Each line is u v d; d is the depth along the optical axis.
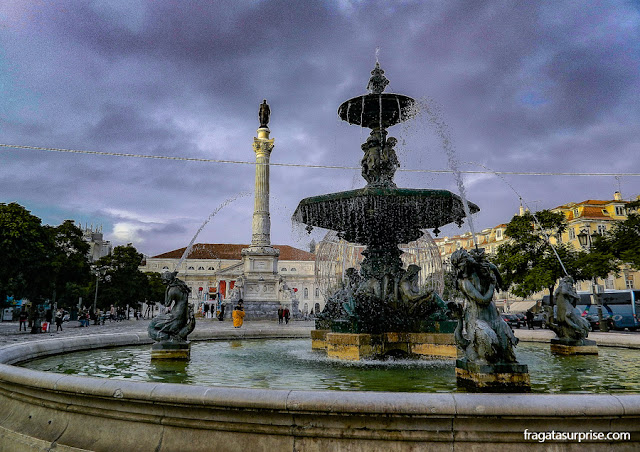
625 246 24.50
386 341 7.49
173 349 6.92
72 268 31.97
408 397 2.73
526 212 27.08
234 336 12.05
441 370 6.06
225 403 2.81
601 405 2.68
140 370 5.99
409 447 2.69
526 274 26.75
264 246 54.03
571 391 4.45
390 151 8.96
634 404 2.69
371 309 7.57
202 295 86.00
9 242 22.09
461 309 4.84
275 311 50.69
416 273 7.88
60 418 3.35
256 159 55.53
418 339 7.42
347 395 2.76
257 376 5.50
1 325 31.62
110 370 5.98
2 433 3.54
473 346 4.53
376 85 9.11
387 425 2.72
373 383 4.98
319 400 2.72
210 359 7.27
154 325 7.09
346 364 6.67
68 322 41.12
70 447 3.12
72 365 6.42
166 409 2.96
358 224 8.16
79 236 33.38
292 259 90.25
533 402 2.69
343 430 2.73
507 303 44.38
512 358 4.39
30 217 23.36
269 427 2.80
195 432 2.92
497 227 46.94
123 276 46.25
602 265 24.47
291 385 4.88
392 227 8.09
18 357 6.14
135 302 50.41
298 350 8.95
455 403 2.68
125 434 3.04
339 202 7.85
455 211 8.02
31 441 3.31
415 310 7.58
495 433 2.69
